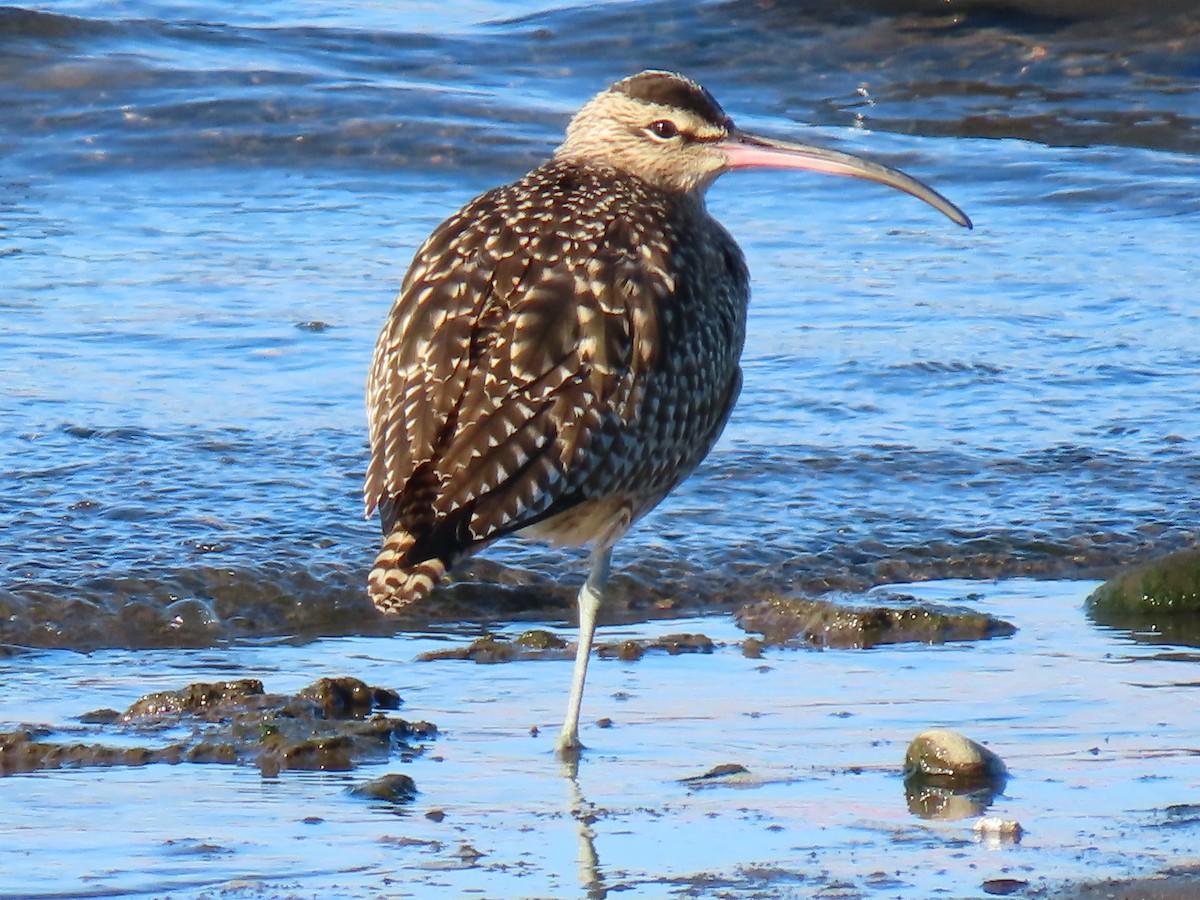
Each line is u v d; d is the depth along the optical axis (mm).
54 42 26422
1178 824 8766
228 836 8734
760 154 11914
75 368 17047
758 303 19266
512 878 8203
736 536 13969
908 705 10789
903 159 24250
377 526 13852
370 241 21266
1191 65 26859
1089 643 12031
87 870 8289
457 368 9570
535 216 10328
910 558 13727
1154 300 19453
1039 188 23281
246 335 18031
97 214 22094
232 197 22875
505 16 29406
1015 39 27453
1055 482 15062
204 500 14148
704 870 8258
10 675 11320
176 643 12102
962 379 17266
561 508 9758
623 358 9898
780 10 28234
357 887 8094
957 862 8289
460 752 10023
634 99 11883
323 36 27828
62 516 13734
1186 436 16031
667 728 10414
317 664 11648
